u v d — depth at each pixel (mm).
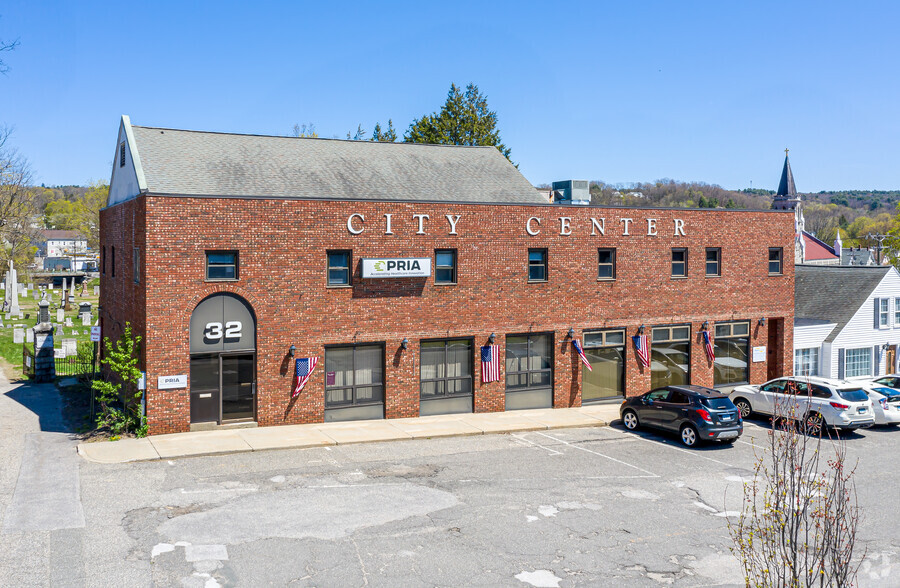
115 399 23484
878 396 26312
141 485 17250
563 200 38969
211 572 12492
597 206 28656
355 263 24656
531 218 27484
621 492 17688
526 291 27531
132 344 22016
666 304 30188
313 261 24047
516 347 27750
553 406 28297
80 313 55219
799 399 25328
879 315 36969
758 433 24859
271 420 23734
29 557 12891
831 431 25406
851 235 163500
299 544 13859
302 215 23812
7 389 30234
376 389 25422
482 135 64250
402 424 24688
